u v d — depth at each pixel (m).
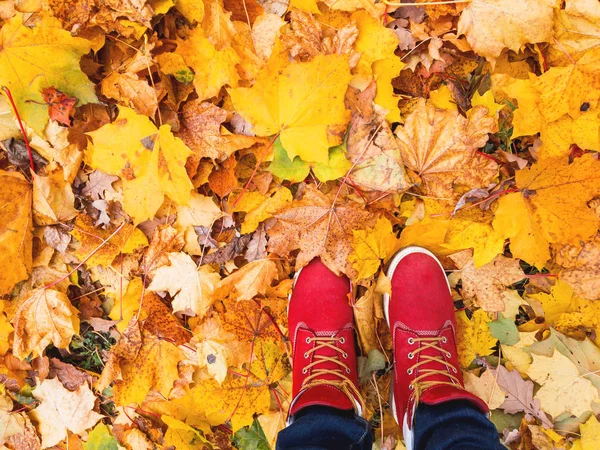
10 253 1.18
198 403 1.30
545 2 1.08
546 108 1.16
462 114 1.26
